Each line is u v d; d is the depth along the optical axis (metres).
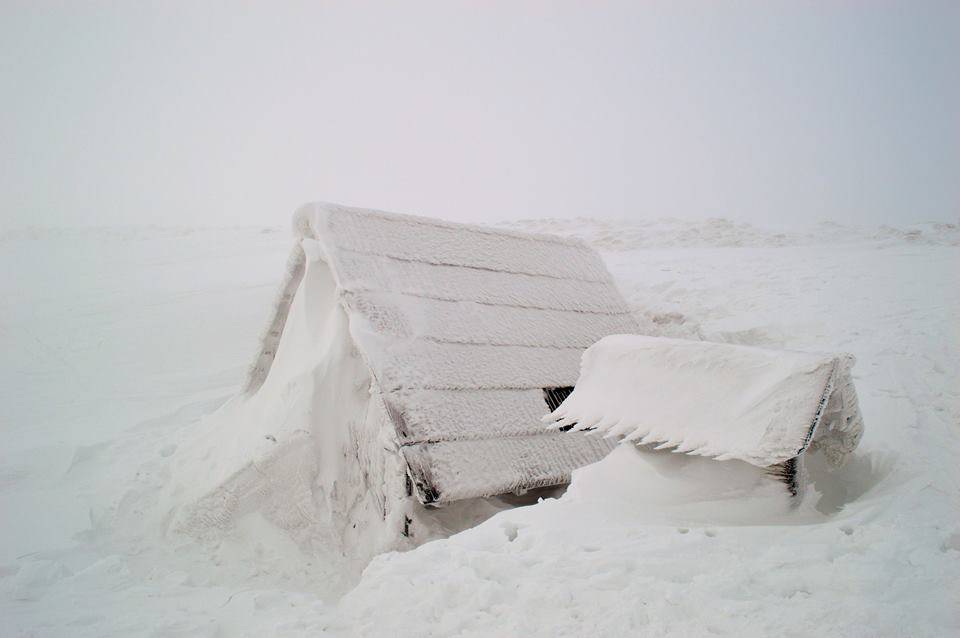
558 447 4.52
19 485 5.31
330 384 4.56
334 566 4.10
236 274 15.40
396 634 2.48
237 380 8.22
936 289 9.22
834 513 3.14
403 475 3.96
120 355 9.23
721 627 2.23
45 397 7.63
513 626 2.39
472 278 5.28
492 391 4.53
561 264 5.97
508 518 3.28
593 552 2.82
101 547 4.36
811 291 9.60
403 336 4.46
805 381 2.89
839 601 2.29
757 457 2.82
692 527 2.97
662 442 3.19
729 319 8.52
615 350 3.71
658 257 14.65
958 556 2.48
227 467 4.51
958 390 4.93
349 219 5.09
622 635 2.28
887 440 3.79
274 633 2.74
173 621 3.03
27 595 3.50
